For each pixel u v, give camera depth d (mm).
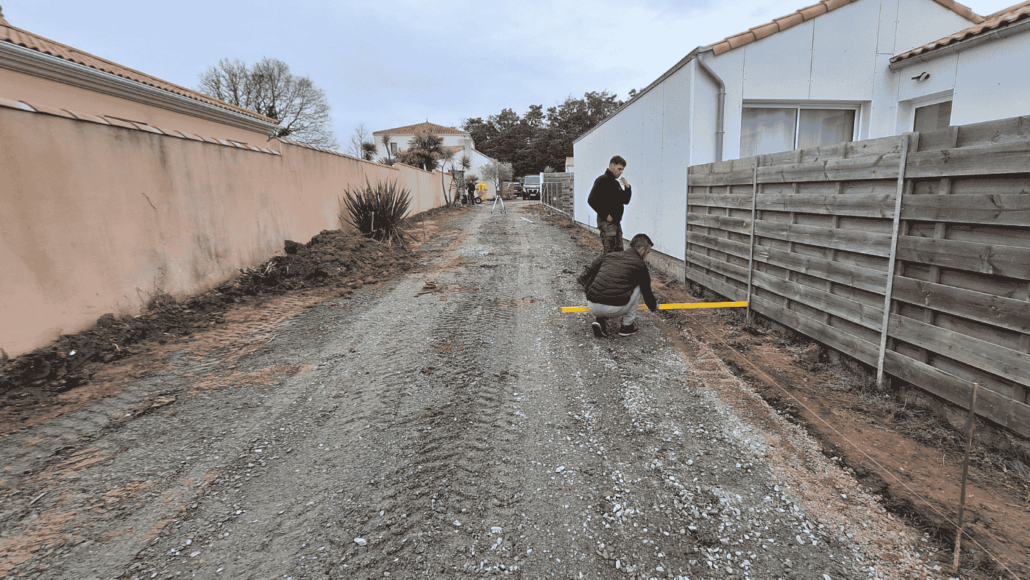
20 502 2211
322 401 3281
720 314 5168
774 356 3988
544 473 2500
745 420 2986
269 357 4062
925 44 6352
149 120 7023
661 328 4816
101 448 2672
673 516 2178
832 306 3592
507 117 72875
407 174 16422
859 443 2668
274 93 35531
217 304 5422
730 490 2344
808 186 3801
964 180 2443
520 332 4742
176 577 1823
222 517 2154
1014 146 2109
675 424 2973
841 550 1955
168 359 3959
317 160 8945
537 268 8008
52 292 3766
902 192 2850
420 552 1960
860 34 6207
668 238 7113
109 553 1933
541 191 26406
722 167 5273
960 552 1898
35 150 3654
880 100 6418
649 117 7824
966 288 2480
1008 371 2250
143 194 4754
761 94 6156
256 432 2877
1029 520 2033
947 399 2660
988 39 5145
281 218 7520
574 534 2076
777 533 2059
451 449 2709
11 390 3209
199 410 3131
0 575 1807
